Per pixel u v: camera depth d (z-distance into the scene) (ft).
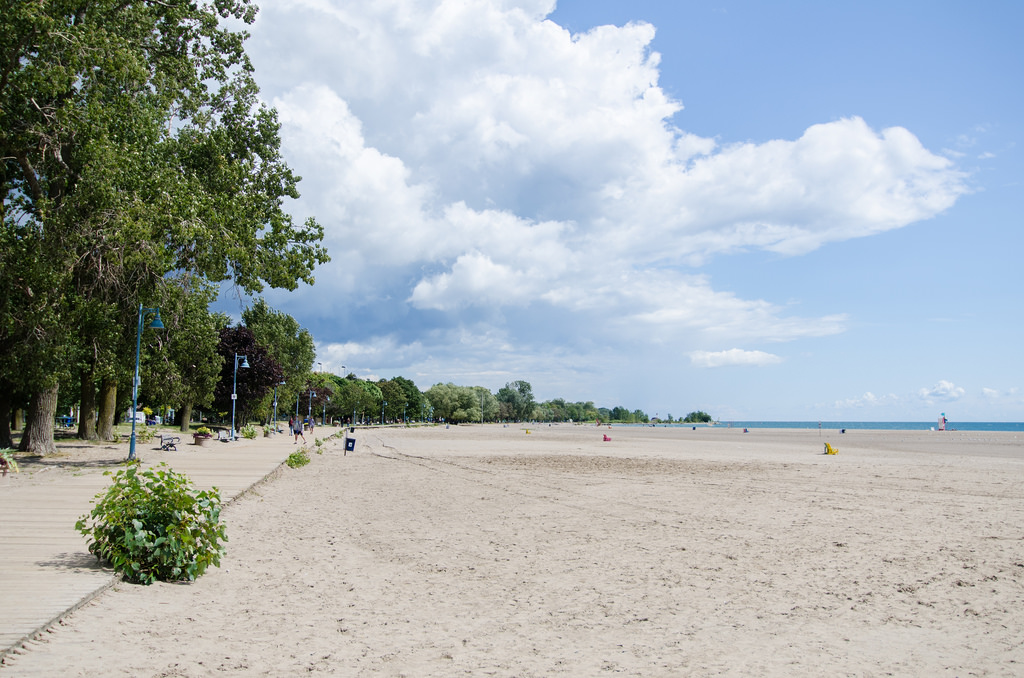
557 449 159.63
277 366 226.79
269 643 21.03
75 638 20.44
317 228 99.25
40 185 79.41
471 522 47.06
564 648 21.18
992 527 45.42
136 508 28.04
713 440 235.61
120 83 76.79
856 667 19.72
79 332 90.63
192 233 76.69
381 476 85.30
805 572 32.12
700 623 24.06
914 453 146.72
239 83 95.71
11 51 68.49
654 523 46.80
